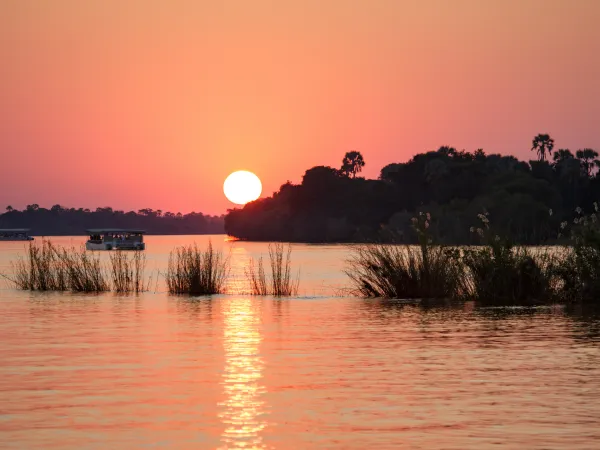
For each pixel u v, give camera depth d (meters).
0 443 19.31
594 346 33.47
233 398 24.16
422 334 37.53
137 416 21.95
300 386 25.81
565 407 22.67
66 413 22.31
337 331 39.00
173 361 30.66
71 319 44.94
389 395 24.44
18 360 30.94
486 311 46.84
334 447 18.91
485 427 20.58
